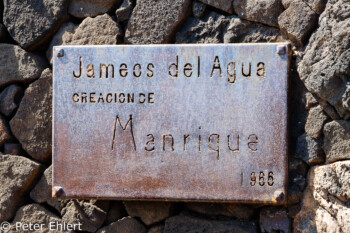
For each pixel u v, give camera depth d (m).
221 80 1.76
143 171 1.79
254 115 1.75
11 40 1.97
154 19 1.85
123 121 1.80
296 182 1.76
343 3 1.67
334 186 1.66
